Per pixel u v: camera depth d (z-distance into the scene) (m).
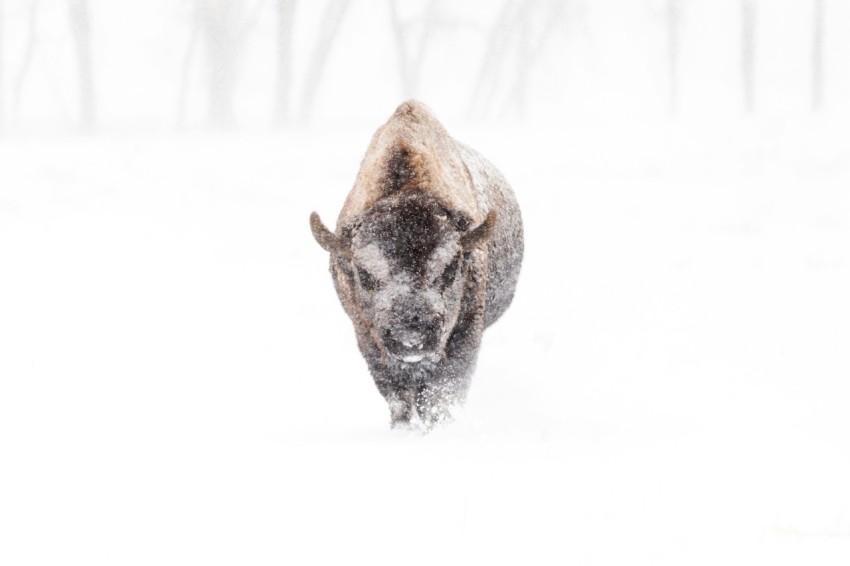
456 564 16.48
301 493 20.52
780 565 16.08
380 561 16.69
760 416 29.52
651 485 20.53
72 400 33.41
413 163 28.03
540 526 18.11
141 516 19.30
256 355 41.97
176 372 38.56
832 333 44.62
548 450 24.00
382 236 26.22
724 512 18.69
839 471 21.61
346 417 31.28
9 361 40.28
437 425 27.97
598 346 42.12
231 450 24.84
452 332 28.50
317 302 55.62
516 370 37.53
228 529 18.44
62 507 19.98
